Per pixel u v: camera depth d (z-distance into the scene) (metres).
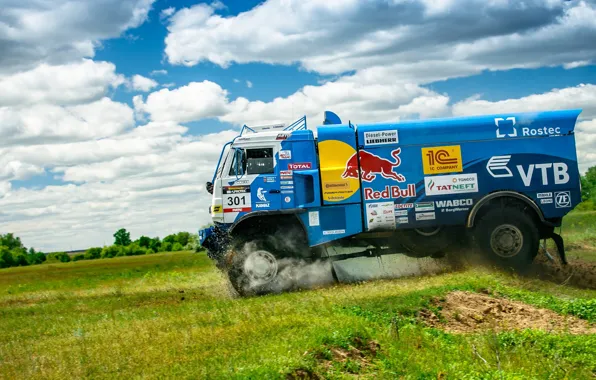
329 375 7.81
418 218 15.16
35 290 23.62
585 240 22.78
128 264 54.19
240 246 15.06
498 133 15.20
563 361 8.89
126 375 7.73
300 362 7.77
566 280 14.40
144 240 101.69
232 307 12.36
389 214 15.15
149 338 9.68
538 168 15.18
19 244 105.38
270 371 7.38
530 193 15.17
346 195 15.19
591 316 11.12
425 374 8.26
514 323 10.87
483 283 12.98
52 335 11.41
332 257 15.63
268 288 14.98
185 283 20.55
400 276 15.64
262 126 16.00
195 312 12.23
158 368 7.91
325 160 15.24
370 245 15.67
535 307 11.84
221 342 9.05
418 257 15.79
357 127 15.30
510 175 15.16
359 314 10.73
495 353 9.13
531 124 15.25
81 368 8.20
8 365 8.80
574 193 15.20
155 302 15.39
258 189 15.35
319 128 15.33
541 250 17.75
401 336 9.52
